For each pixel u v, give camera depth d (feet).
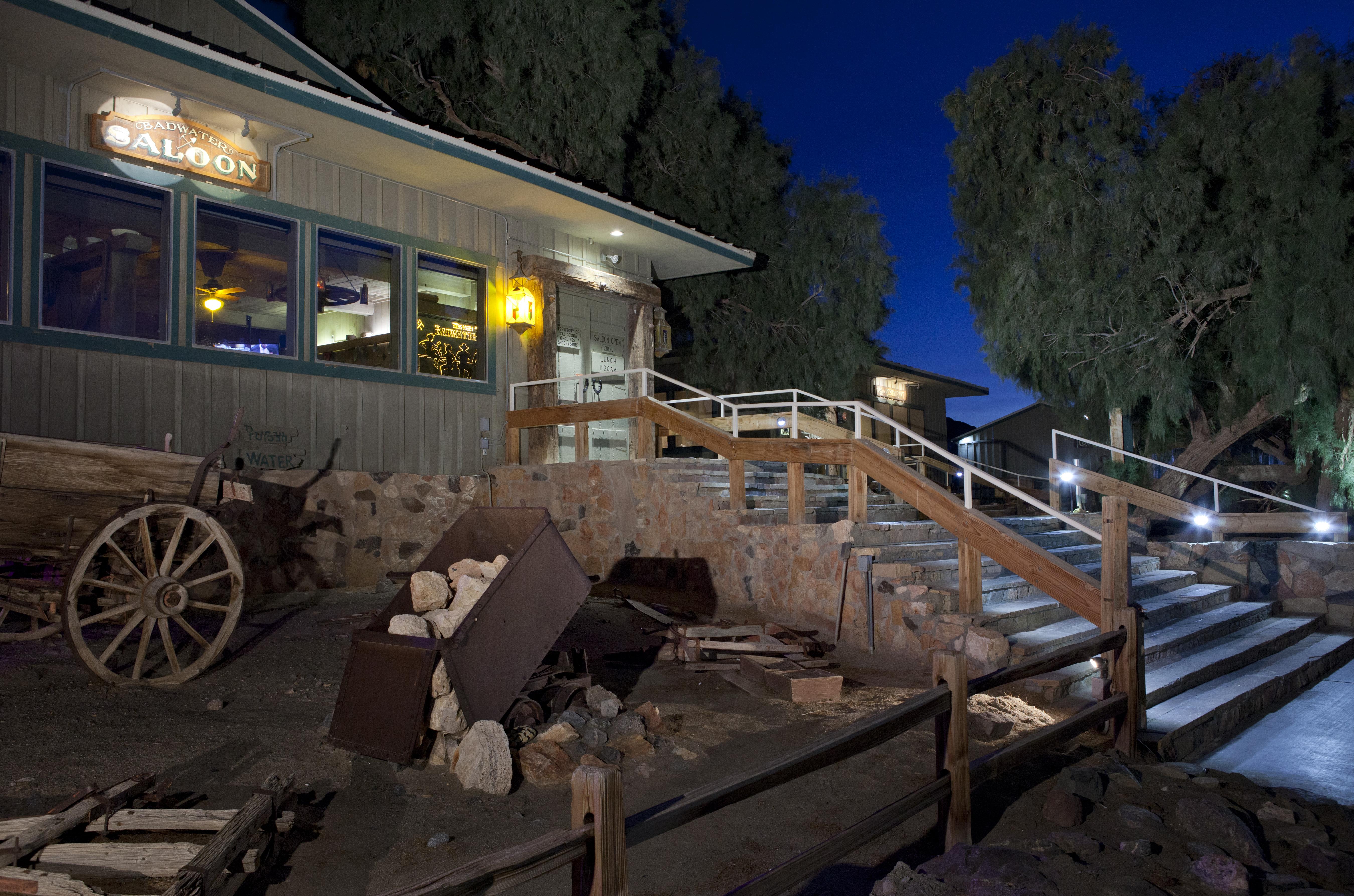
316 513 31.48
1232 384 47.50
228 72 25.61
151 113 27.25
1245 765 18.20
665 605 30.60
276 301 32.50
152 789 12.31
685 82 52.29
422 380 35.22
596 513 33.91
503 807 13.62
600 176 48.80
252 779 13.78
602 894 7.88
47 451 17.33
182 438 28.02
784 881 9.71
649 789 14.55
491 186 35.32
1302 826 14.34
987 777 13.53
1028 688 20.21
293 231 31.37
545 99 45.50
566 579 17.75
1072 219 44.96
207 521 19.16
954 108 51.13
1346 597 33.71
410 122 30.25
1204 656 24.57
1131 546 34.88
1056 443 46.26
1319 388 38.34
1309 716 22.26
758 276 54.34
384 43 45.44
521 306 38.09
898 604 23.99
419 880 11.17
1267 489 55.42
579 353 42.11
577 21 44.14
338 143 30.73
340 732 15.46
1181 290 42.45
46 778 12.95
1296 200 38.40
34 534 18.49
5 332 24.43
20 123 24.88
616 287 43.27
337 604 28.55
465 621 15.61
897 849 13.05
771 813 13.85
